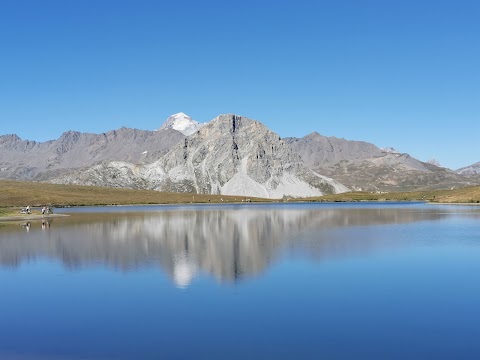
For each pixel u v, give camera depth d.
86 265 44.19
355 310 28.83
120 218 119.94
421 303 30.34
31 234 74.31
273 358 21.72
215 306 29.78
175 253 51.28
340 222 99.12
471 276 38.12
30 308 29.92
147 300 31.33
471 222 96.38
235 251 52.53
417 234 71.19
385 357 21.78
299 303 30.38
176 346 23.22
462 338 24.12
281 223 97.94
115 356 22.09
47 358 21.91
